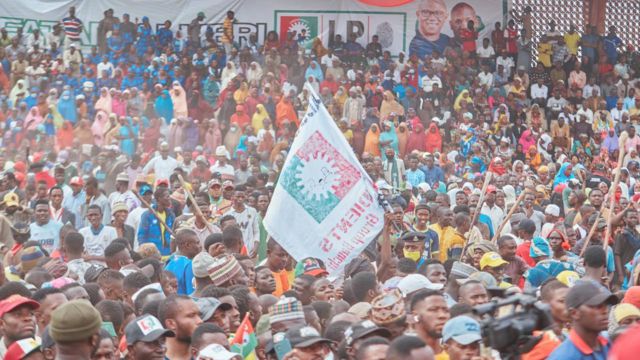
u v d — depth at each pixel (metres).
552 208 34.69
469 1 62.12
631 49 64.81
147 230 29.25
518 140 58.19
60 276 20.75
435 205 31.88
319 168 23.11
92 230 28.08
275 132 54.84
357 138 53.69
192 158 47.53
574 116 61.00
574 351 12.45
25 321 14.38
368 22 61.56
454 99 59.50
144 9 59.41
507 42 62.34
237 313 16.47
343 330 15.12
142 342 13.94
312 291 19.28
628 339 7.30
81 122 51.56
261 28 60.88
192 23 59.66
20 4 58.34
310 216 22.94
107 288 19.00
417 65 59.84
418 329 14.48
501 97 60.28
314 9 61.09
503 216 35.44
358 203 23.09
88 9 58.97
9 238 27.97
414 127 54.28
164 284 20.80
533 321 11.36
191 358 15.05
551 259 24.39
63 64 56.53
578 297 12.43
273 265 23.16
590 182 45.81
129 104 53.88
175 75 56.94
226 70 57.53
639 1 67.56
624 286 29.28
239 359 13.45
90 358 12.95
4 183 36.06
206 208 29.52
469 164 51.59
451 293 19.72
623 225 30.02
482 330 11.59
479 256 24.30
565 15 66.00
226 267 18.81
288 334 14.01
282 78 58.69
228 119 55.78
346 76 59.41
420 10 61.69
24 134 51.53
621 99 63.38
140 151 47.78
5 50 57.06
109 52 57.72
